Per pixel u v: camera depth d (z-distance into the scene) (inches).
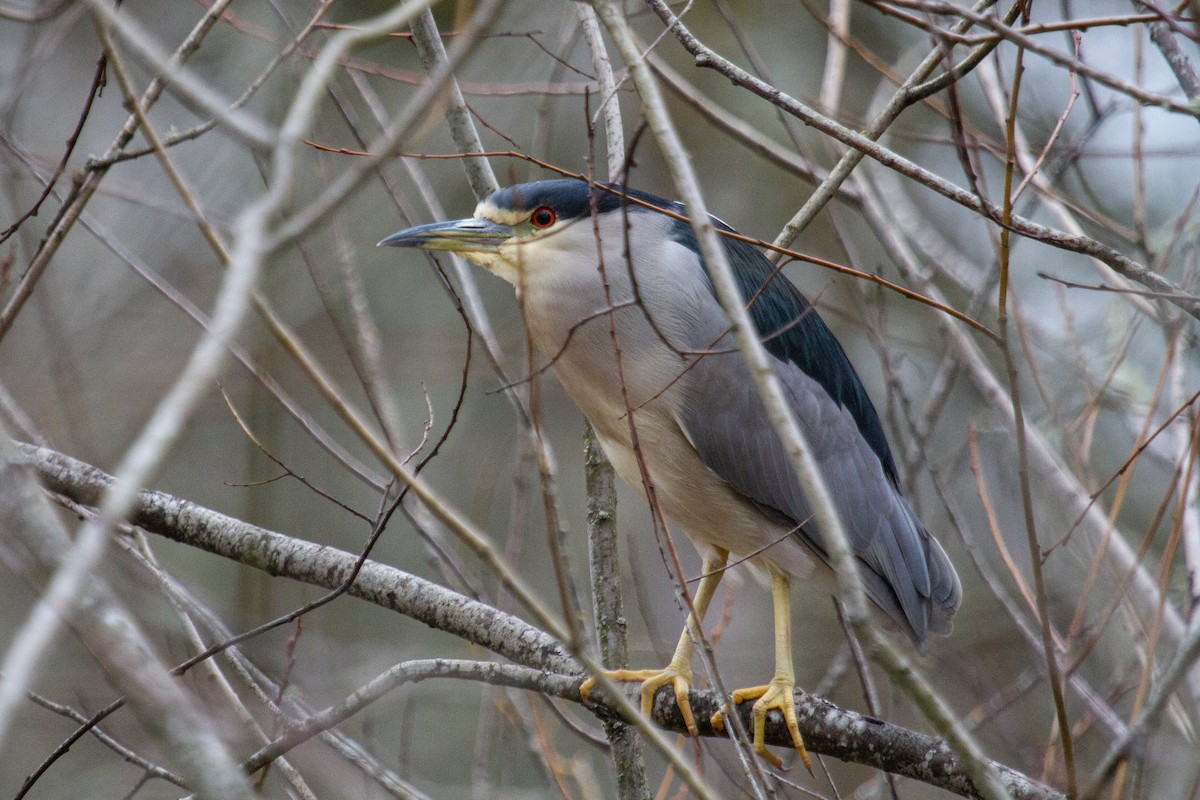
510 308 583.8
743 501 333.4
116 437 510.3
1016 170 366.9
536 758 310.0
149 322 542.9
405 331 563.8
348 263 347.3
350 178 143.0
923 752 244.4
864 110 563.2
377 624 505.7
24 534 164.1
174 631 295.9
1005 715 393.4
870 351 539.2
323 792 314.8
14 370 474.0
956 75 251.1
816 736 263.4
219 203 531.8
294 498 507.8
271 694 290.2
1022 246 497.7
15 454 171.0
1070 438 333.4
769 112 562.6
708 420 327.6
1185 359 311.1
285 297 541.3
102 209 536.7
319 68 147.9
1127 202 499.2
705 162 579.5
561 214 332.2
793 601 515.8
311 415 524.4
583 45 505.7
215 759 148.0
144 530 303.6
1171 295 221.1
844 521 338.3
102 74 265.6
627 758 285.6
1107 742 354.6
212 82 523.5
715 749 345.4
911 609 340.2
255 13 534.0
